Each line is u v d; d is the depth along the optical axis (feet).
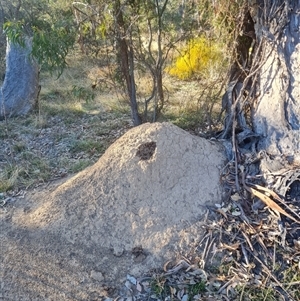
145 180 6.54
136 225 6.28
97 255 6.13
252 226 6.06
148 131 6.91
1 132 10.78
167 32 9.44
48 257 6.20
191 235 6.10
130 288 5.73
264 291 5.46
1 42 17.19
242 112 7.69
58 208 6.76
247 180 6.57
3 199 7.79
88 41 8.74
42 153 9.67
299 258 5.74
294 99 6.69
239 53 8.16
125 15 8.41
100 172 6.87
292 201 6.12
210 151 6.97
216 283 5.60
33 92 12.07
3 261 6.24
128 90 9.71
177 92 12.60
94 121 11.20
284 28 6.73
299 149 6.51
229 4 7.48
